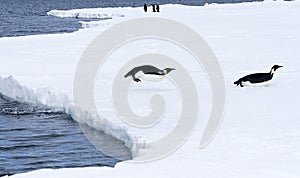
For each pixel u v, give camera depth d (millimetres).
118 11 152250
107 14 146375
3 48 70875
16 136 35156
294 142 26641
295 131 28594
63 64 55312
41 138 34438
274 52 60062
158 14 124812
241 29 87125
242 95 38344
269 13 122188
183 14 123812
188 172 23078
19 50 68188
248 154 25188
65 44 72812
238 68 50000
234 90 40156
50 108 42250
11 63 57125
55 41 77125
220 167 23562
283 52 59844
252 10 134875
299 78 44281
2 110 42406
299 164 23516
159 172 23297
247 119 31562
